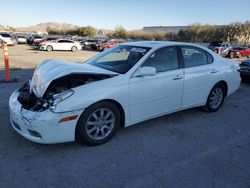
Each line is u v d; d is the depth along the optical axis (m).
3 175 3.08
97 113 3.80
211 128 4.75
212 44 30.22
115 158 3.55
